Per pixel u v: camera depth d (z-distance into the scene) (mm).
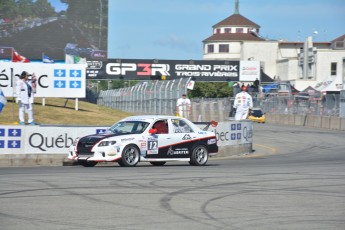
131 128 27547
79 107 58500
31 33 93125
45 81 48469
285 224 13117
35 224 12758
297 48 156625
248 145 38469
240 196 17062
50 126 29719
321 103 69812
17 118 44219
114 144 26344
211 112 54688
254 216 14008
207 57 173375
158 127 27609
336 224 13172
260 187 19078
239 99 41375
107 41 96062
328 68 130500
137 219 13477
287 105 79875
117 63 97688
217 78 102750
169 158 27594
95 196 16703
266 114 84188
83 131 30250
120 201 15891
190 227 12680
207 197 16797
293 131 58500
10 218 13383
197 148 28250
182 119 28438
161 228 12547
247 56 157125
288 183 20219
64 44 94375
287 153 38562
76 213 14078
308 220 13594
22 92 35812
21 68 47438
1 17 92062
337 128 64000
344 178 21875
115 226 12680
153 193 17438
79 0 94625
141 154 26969
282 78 148125
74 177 21438
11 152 29000
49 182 19766
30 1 93125
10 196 16484
